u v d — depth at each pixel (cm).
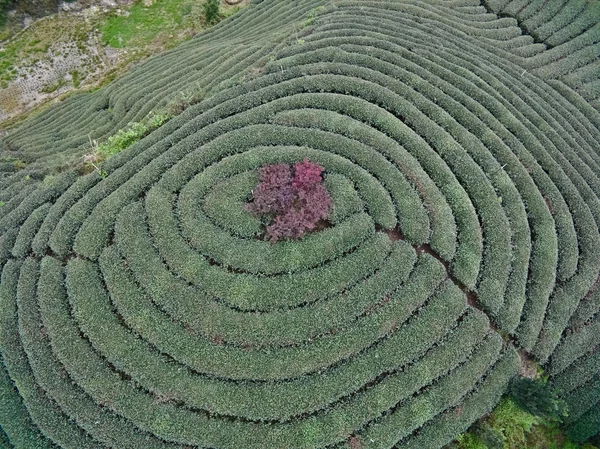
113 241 2270
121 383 1992
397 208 2342
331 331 2083
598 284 2375
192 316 2080
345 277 2153
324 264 2203
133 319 2077
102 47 4428
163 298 2116
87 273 2175
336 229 2244
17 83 4241
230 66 3284
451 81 2981
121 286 2136
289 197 2247
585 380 2239
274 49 3234
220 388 1978
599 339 2284
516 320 2183
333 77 2792
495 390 2084
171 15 4616
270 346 2048
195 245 2230
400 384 2011
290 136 2530
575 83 3538
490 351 2112
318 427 1936
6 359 2053
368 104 2666
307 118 2594
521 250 2319
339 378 2000
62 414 1977
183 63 3666
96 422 1942
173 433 1922
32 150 3403
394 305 2117
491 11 4009
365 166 2453
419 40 3294
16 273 2239
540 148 2733
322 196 2267
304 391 1973
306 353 2020
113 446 1923
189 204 2309
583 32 3881
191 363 2009
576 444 2198
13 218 2416
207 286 2139
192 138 2555
